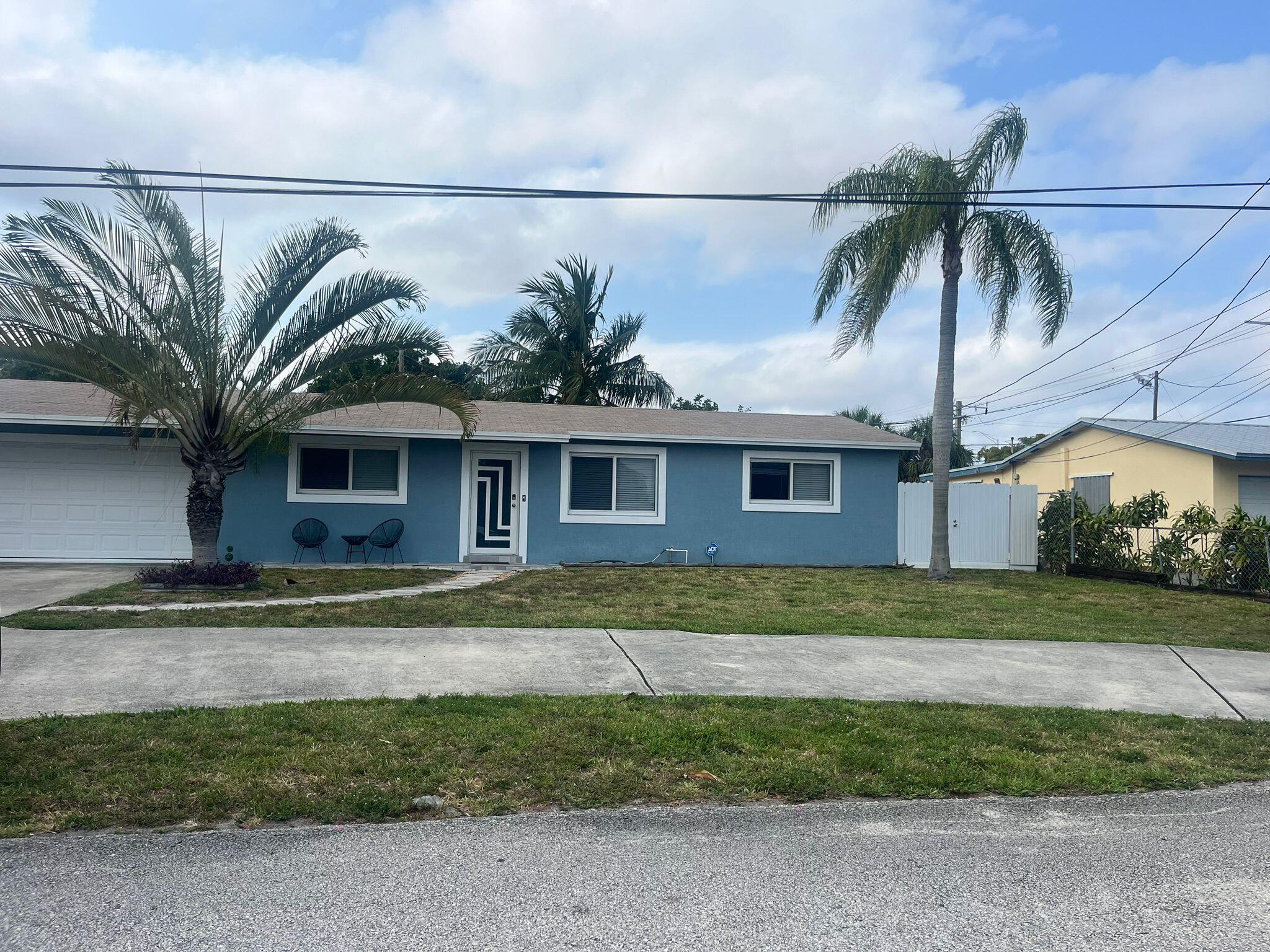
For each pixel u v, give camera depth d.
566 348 34.19
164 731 6.30
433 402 14.19
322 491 17.11
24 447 16.20
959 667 9.39
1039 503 26.08
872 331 17.02
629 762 6.04
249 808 5.11
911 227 16.09
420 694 7.60
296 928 3.84
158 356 12.59
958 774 6.00
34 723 6.41
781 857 4.71
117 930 3.79
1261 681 9.07
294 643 9.36
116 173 10.41
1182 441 20.52
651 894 4.25
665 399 35.22
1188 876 4.58
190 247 12.70
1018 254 16.64
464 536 17.59
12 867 4.36
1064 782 5.94
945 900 4.25
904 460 38.38
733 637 10.54
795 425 20.61
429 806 5.28
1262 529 15.28
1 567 15.13
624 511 18.59
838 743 6.57
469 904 4.11
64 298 12.04
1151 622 12.55
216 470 13.26
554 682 8.22
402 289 13.52
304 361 13.33
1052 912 4.14
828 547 19.36
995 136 16.36
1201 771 6.26
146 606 11.30
